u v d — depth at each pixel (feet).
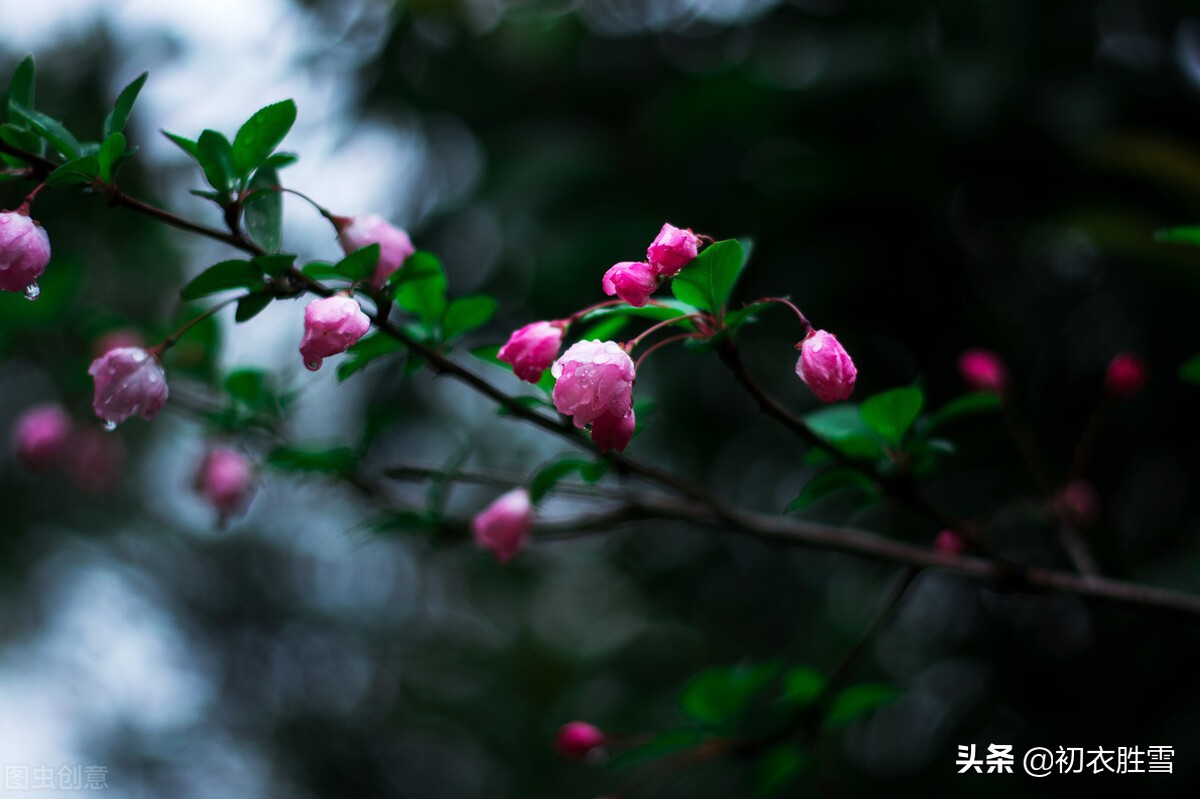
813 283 3.57
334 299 2.39
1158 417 3.53
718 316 2.40
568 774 5.61
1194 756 3.02
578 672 6.15
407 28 4.05
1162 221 3.48
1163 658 3.31
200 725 6.14
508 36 4.16
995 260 3.79
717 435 3.96
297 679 6.31
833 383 2.35
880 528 3.82
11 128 2.39
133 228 3.93
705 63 4.06
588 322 2.52
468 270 4.11
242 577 6.21
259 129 2.40
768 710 2.79
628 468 2.59
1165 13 3.73
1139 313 3.60
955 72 3.38
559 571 6.30
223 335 2.84
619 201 3.78
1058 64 3.63
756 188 3.67
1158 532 3.51
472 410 4.94
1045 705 3.57
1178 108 3.63
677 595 4.44
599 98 4.11
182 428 5.35
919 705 3.97
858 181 3.52
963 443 3.52
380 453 4.25
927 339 3.65
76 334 2.87
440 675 6.36
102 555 5.85
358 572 6.46
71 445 3.02
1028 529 3.59
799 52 3.89
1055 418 3.67
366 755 6.16
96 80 3.86
